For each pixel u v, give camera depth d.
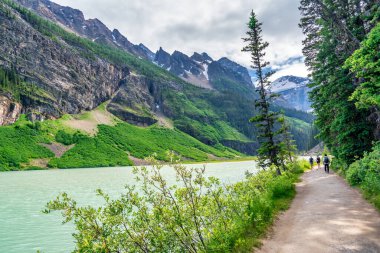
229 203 9.91
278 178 19.48
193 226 7.99
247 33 31.48
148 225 7.37
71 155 129.62
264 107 30.20
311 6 27.36
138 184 46.72
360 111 23.94
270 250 8.12
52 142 137.38
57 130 151.00
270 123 29.92
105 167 121.88
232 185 12.06
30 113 150.50
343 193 16.55
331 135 30.66
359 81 21.97
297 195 17.56
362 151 24.06
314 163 57.12
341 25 24.09
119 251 6.82
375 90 12.40
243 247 8.05
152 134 198.50
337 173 30.00
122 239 6.91
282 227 10.41
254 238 8.96
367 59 11.86
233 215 9.95
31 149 122.94
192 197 8.38
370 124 23.66
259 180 17.92
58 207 6.38
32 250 16.78
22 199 34.06
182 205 8.06
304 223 10.57
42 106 159.88
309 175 32.16
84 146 142.50
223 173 66.75
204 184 8.66
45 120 156.50
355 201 13.69
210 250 7.67
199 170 8.57
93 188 43.25
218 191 9.27
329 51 26.97
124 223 7.09
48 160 119.25
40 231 20.75
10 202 32.06
